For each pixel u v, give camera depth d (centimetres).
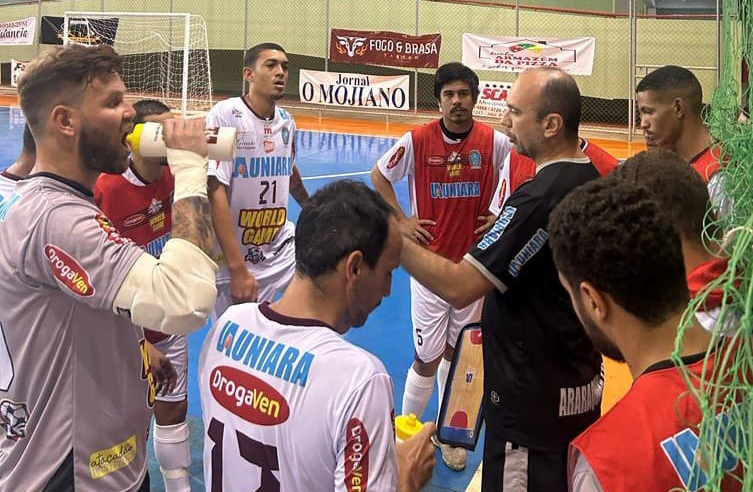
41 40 1967
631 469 112
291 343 144
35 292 162
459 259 388
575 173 213
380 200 148
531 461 227
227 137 169
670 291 119
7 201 166
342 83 1664
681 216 158
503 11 1809
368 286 147
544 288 216
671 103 298
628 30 1662
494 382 231
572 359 222
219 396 151
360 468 131
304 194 435
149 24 1977
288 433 139
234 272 346
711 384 89
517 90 224
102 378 173
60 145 163
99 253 155
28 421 169
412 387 375
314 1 2028
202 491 320
